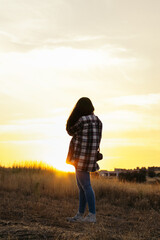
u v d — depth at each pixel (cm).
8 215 457
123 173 1795
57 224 425
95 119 449
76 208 626
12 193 745
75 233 367
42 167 1662
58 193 785
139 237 402
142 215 619
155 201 747
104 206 700
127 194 844
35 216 467
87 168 436
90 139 435
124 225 497
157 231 458
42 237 337
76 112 444
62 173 1525
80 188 464
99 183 949
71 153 446
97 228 413
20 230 351
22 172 1414
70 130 442
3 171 1366
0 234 333
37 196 712
